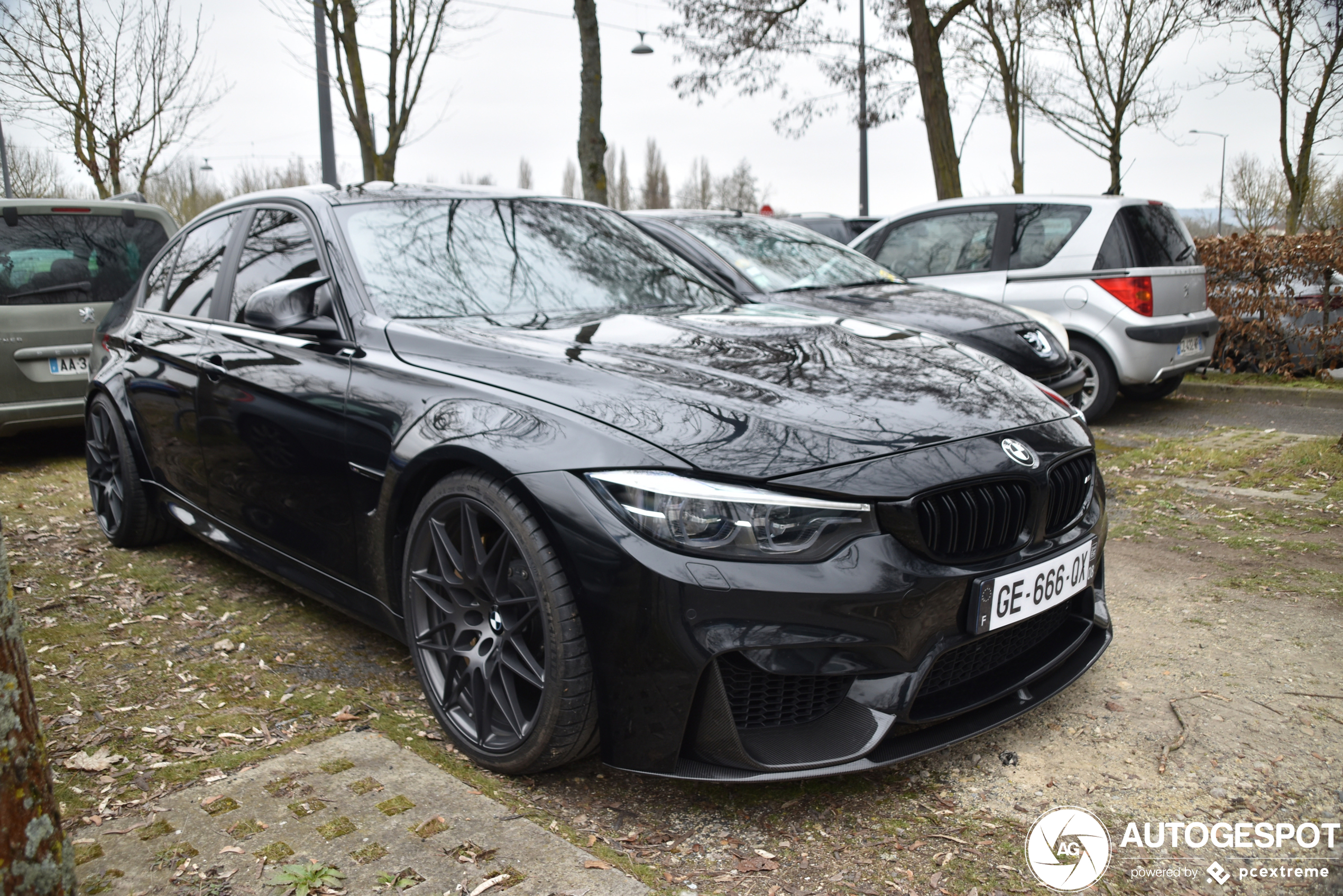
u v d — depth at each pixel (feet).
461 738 7.70
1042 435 7.88
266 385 9.82
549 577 6.83
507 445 7.15
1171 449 19.61
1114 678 9.36
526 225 11.19
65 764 7.61
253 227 11.53
